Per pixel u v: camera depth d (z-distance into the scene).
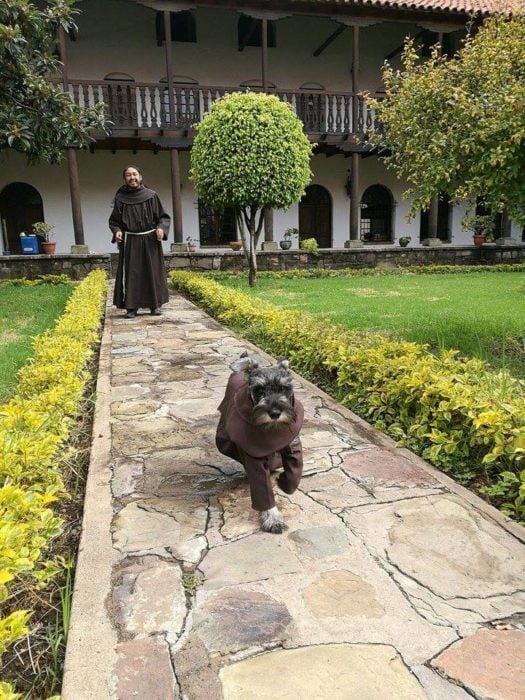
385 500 2.32
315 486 2.46
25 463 2.24
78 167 15.55
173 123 13.75
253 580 1.78
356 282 12.10
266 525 2.09
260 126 9.42
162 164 16.23
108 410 3.55
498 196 4.43
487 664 1.41
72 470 2.69
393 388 3.23
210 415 3.46
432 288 10.51
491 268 15.19
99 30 15.36
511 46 4.29
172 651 1.47
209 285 9.16
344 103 15.82
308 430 3.16
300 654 1.45
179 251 14.25
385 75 5.50
